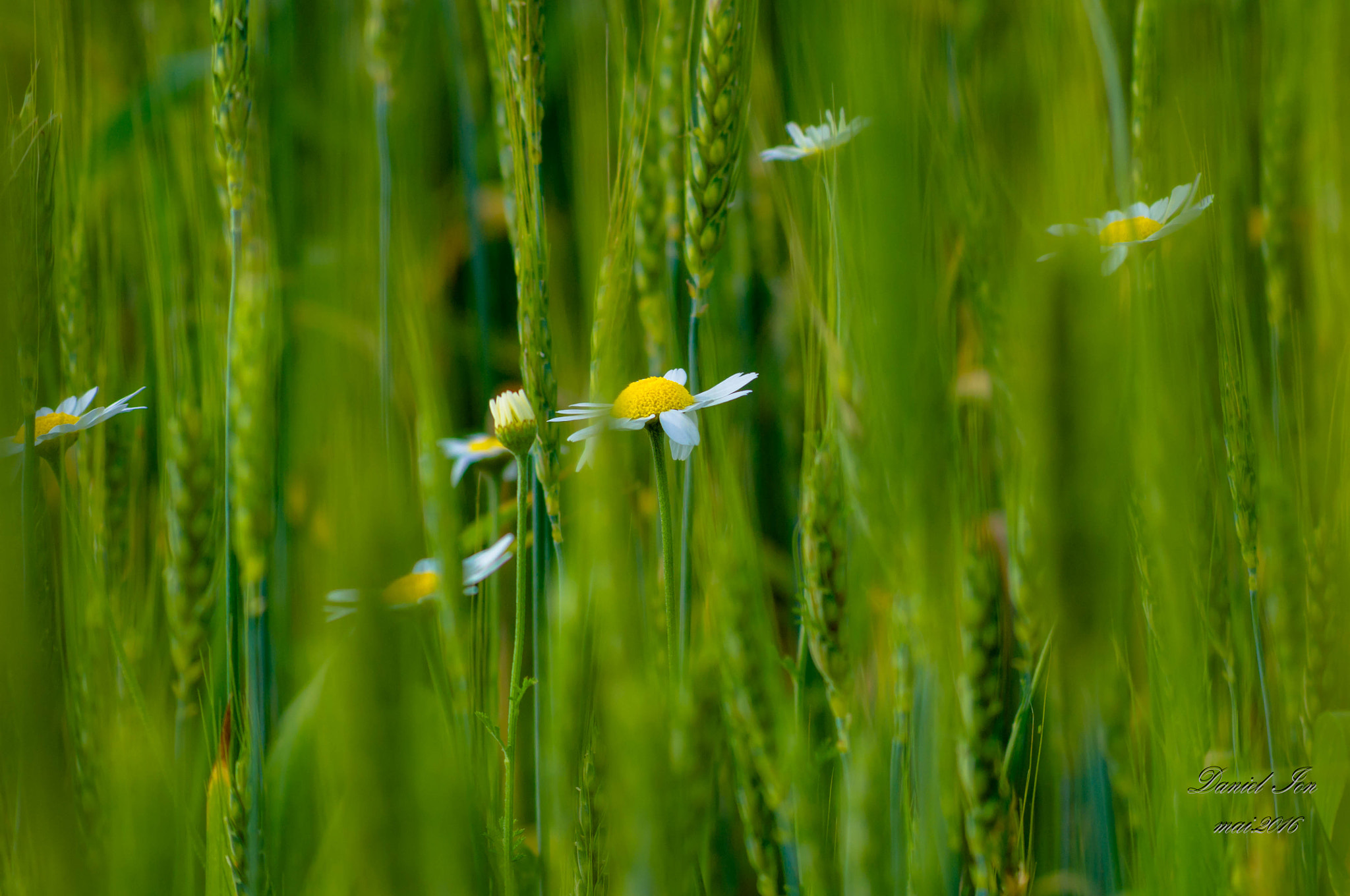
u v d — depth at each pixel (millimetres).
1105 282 886
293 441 897
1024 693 889
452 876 855
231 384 886
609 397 889
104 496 912
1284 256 920
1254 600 897
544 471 893
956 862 875
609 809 853
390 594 856
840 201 882
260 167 895
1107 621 886
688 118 909
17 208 892
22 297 890
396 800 854
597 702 870
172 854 876
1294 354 916
